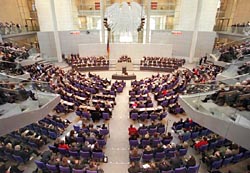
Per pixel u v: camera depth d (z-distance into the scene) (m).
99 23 29.89
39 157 9.47
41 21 27.38
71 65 24.62
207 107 8.89
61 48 27.72
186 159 8.96
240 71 13.04
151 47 26.30
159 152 9.02
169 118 13.30
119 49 26.52
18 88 9.62
